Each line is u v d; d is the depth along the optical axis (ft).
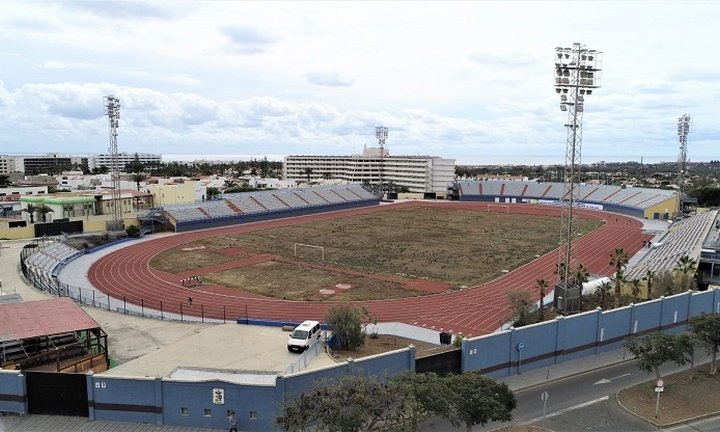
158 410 104.99
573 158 191.42
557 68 186.09
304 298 216.33
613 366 140.87
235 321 183.11
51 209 402.72
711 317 131.64
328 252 317.63
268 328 169.27
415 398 88.79
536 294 222.69
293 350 145.28
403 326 180.04
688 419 111.04
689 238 282.77
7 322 136.77
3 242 332.39
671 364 142.10
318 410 86.99
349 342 154.30
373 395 87.71
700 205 553.64
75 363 127.65
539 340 138.31
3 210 440.45
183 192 527.40
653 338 123.54
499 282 245.45
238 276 254.68
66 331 131.64
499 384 97.35
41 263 262.67
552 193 615.98
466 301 212.84
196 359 139.54
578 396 122.62
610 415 113.19
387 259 297.12
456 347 135.23
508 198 636.48
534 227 423.64
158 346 152.56
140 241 352.69
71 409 107.65
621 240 357.41
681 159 544.21
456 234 388.78
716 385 127.44
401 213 522.06
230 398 103.14
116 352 147.33
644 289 200.44
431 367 123.65
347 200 571.69
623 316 153.17
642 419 111.24
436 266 279.49
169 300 212.43
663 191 517.96
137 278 249.14
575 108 188.55
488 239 365.81
